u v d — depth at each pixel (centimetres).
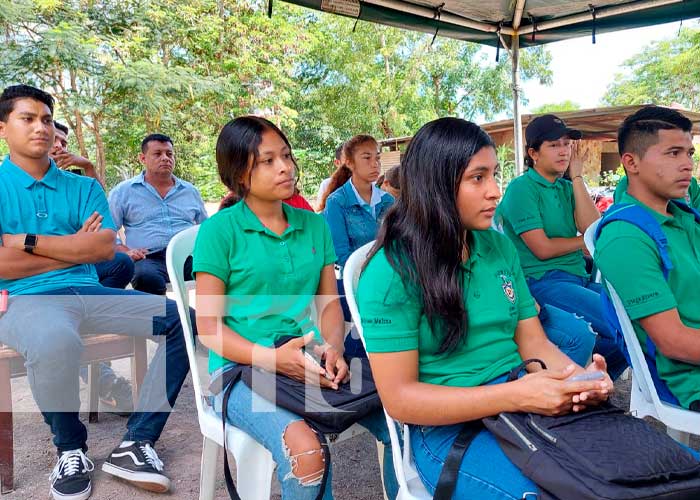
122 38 1130
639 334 189
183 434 281
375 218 369
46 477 240
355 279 169
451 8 498
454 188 132
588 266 366
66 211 266
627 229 180
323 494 157
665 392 185
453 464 128
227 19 1346
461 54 2125
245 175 196
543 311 238
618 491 102
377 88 1900
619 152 204
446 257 132
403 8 470
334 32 1900
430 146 133
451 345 136
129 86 1057
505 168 1335
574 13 503
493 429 123
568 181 314
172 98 1185
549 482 110
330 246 219
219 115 1324
